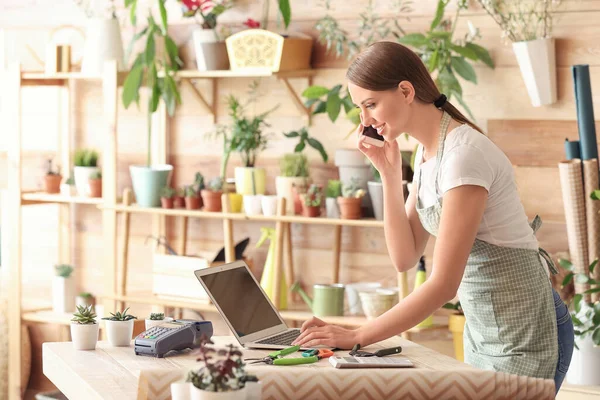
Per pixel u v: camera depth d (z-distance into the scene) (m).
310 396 1.98
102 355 2.50
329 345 2.39
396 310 2.39
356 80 2.49
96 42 4.77
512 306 2.57
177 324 2.63
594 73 4.07
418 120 2.55
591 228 3.86
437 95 2.56
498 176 2.48
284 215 4.39
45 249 5.37
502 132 4.27
